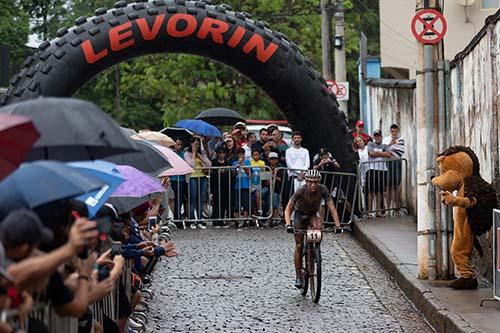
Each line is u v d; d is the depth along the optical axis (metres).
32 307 10.27
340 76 56.62
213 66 72.94
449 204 23.78
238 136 41.50
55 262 9.55
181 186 40.88
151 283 27.58
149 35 39.00
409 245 32.72
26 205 10.49
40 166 10.80
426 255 25.97
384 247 32.22
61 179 10.66
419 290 24.47
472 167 24.03
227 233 38.88
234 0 73.50
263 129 41.94
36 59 38.50
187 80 73.19
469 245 24.50
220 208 40.91
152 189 17.42
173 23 39.06
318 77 41.09
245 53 40.03
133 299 20.80
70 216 11.37
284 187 40.91
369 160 42.72
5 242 9.38
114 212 16.08
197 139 41.00
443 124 26.02
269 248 34.62
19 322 9.59
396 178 43.31
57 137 11.24
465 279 24.48
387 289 27.28
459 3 59.12
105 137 11.49
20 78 38.34
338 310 24.33
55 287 11.15
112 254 14.99
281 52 40.34
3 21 82.94
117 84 87.81
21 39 83.50
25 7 100.50
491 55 26.89
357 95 94.94
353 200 40.88
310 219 26.00
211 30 39.41
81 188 10.64
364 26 98.56
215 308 24.48
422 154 26.08
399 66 65.06
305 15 77.25
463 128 31.72
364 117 61.25
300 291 26.75
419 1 26.16
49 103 11.54
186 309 24.36
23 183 10.58
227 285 27.64
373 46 97.38
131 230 19.48
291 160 40.97
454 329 20.27
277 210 41.00
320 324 22.67
